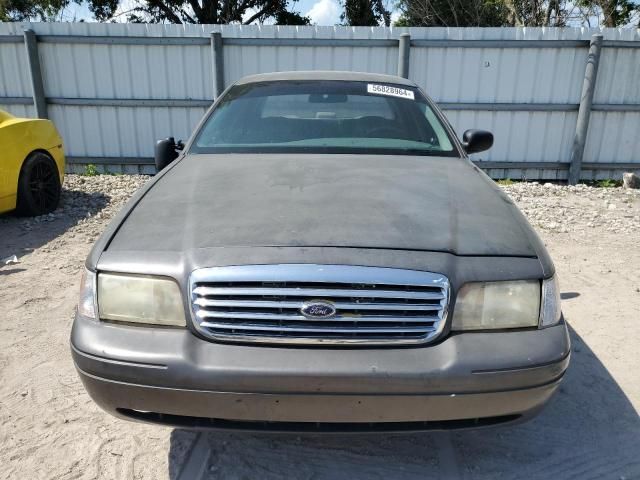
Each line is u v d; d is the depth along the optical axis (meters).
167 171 2.74
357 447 2.31
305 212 2.09
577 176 8.38
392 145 3.12
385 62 8.07
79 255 4.64
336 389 1.70
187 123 8.36
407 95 3.58
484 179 2.72
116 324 1.84
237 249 1.83
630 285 4.14
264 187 2.38
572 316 3.62
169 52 8.07
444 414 1.75
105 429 2.42
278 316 1.74
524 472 2.19
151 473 2.16
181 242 1.92
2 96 8.23
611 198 7.36
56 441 2.34
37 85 8.02
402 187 2.42
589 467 2.22
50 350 3.07
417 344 1.76
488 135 3.50
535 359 1.76
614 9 13.55
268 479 2.13
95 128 8.38
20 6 20.58
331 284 1.75
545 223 5.87
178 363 1.72
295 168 2.67
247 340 1.76
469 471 2.19
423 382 1.70
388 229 1.97
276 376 1.69
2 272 4.22
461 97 8.21
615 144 8.41
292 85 3.60
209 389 1.71
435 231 1.98
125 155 8.51
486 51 8.00
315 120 3.29
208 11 23.28
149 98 8.27
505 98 8.21
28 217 5.77
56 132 6.08
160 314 1.82
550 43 7.89
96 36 7.96
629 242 5.23
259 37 7.94
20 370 2.87
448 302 1.78
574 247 5.06
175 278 1.80
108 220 5.73
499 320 1.83
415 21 17.70
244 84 3.70
